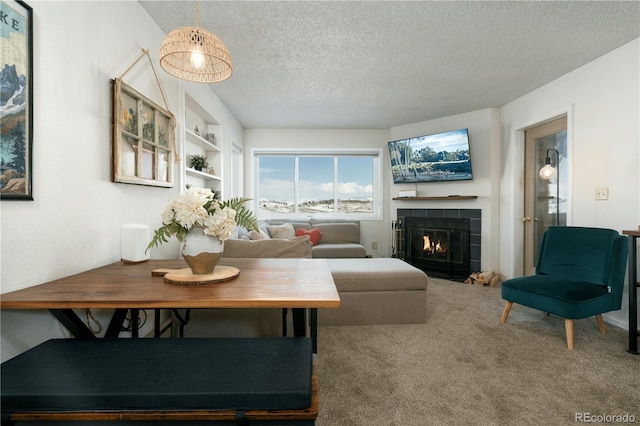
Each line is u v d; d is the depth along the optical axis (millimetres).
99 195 1629
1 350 1124
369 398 1604
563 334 2389
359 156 5465
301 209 5473
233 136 4531
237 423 832
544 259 2711
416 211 4898
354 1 2006
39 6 1238
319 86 3426
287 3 2020
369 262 3072
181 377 884
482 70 3031
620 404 1541
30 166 1190
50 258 1326
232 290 1202
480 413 1483
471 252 4340
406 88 3500
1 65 1074
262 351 1040
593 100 2807
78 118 1470
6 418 800
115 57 1749
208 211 1400
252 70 3018
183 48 1594
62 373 896
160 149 2195
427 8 2072
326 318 2584
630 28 2297
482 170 4262
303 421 839
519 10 2092
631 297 2082
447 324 2607
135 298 1088
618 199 2580
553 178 3467
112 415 812
